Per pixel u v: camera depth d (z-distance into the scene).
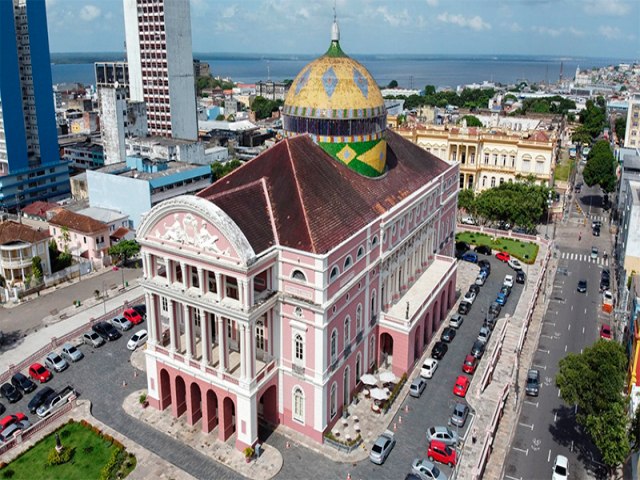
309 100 73.06
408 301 78.44
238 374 60.22
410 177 84.75
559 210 142.88
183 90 189.00
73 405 67.50
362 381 67.94
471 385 72.56
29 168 144.75
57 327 87.50
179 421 64.94
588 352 60.19
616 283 105.56
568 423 66.44
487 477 57.66
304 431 62.38
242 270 54.50
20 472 57.69
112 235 116.06
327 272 57.50
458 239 124.62
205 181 138.75
